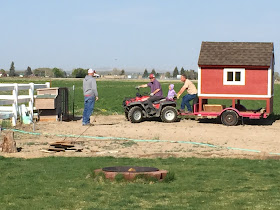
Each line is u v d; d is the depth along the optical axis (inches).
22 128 794.2
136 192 402.9
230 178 458.6
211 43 922.1
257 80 876.6
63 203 368.5
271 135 739.4
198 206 359.9
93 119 956.6
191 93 894.4
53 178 454.6
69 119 970.7
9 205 364.2
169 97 898.1
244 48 901.8
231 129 802.2
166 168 499.8
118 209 352.2
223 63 880.9
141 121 894.4
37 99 887.1
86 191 406.6
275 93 2647.6
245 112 863.7
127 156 576.4
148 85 901.2
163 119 883.4
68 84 4037.9
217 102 1701.5
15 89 859.4
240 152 601.9
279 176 468.1
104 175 442.3
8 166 509.7
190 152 600.7
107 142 673.0
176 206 359.9
